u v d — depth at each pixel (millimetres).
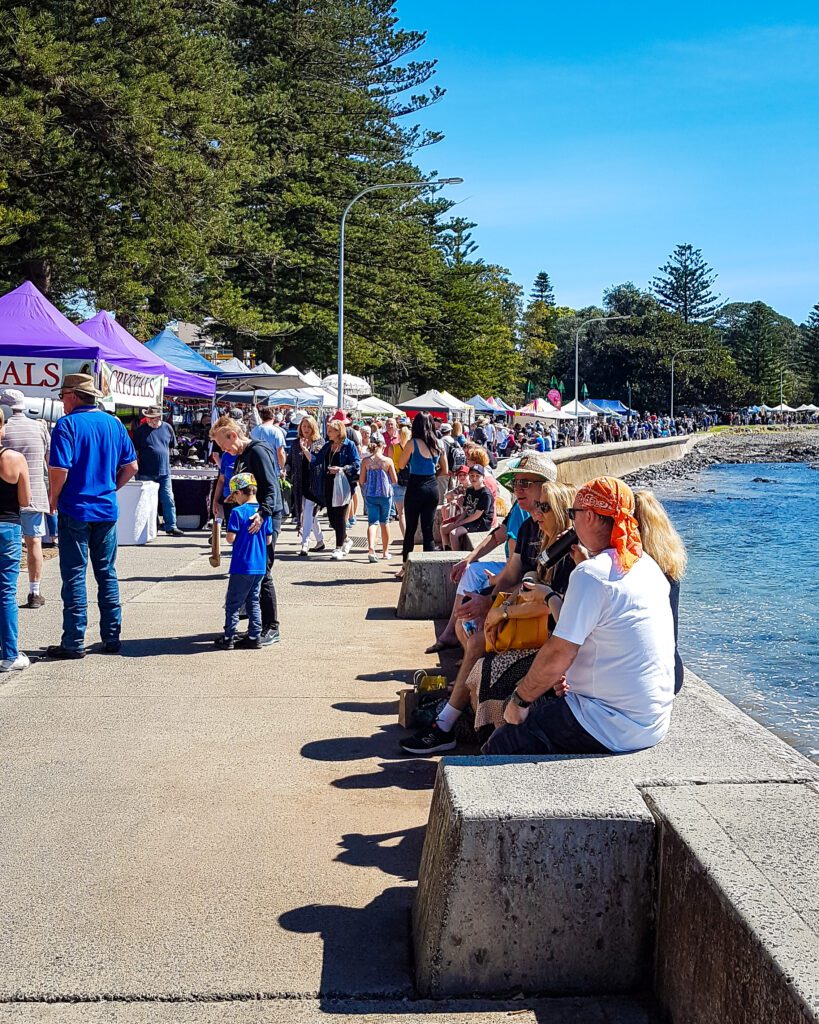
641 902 3135
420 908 3359
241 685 6594
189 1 29266
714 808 3119
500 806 3145
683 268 140750
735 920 2523
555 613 4723
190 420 29500
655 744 3715
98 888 3771
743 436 112375
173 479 15617
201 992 3100
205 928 3490
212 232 26250
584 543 3791
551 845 3111
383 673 6957
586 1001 3109
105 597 7340
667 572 4047
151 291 26719
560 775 3398
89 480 7121
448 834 3166
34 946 3352
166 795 4699
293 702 6230
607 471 51031
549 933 3135
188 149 24578
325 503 12719
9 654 6805
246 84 40531
